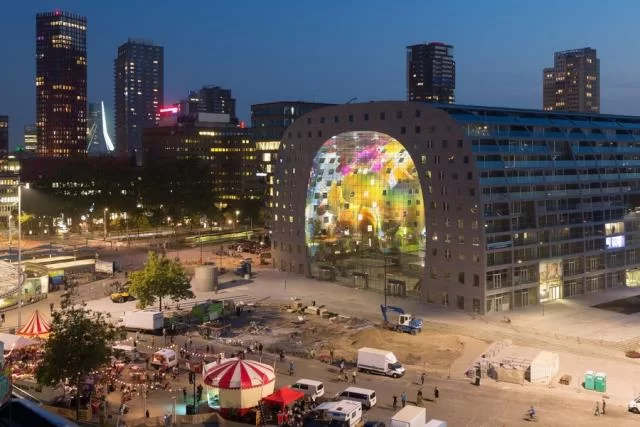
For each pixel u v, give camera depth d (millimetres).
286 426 68438
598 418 74938
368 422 69188
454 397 81438
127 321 108750
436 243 138000
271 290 151375
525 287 136625
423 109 139125
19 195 105188
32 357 85125
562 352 104250
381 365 89562
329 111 160750
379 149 153500
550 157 143500
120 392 78000
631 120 169750
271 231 181625
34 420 16359
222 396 71688
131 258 189750
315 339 109375
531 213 138625
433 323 122688
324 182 168125
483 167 131375
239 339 107688
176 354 94000
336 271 164000
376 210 160250
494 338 111938
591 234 149625
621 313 131125
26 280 130625
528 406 78688
